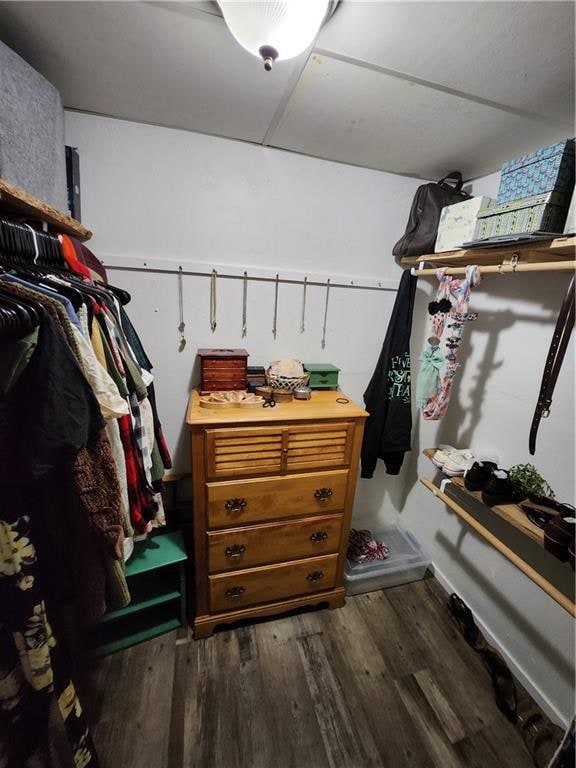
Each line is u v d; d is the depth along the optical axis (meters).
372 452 1.70
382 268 1.69
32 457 0.54
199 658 1.28
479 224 1.17
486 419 1.45
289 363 1.53
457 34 0.74
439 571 1.73
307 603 1.49
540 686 1.20
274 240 1.50
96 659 1.25
